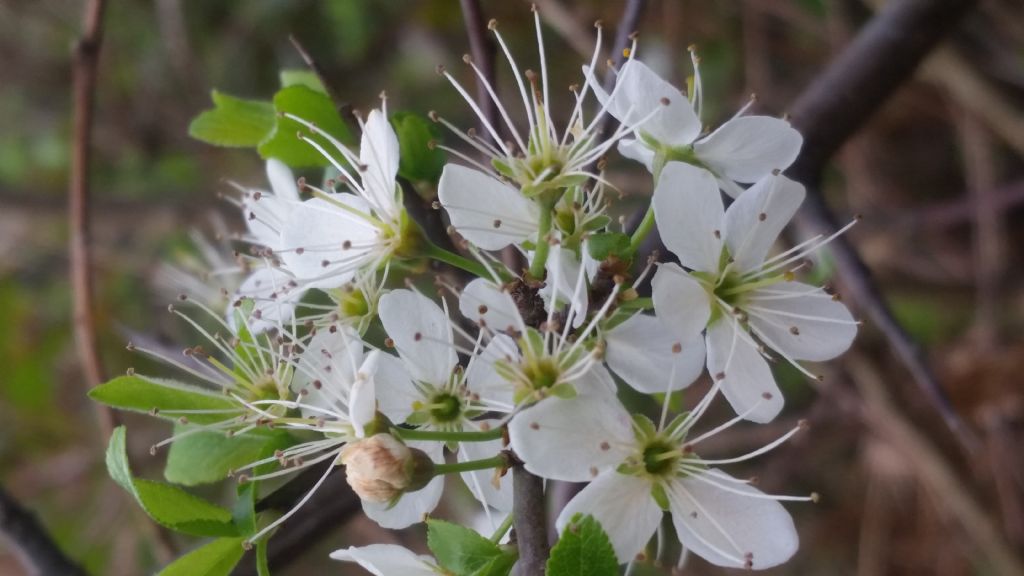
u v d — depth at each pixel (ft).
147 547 0.88
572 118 0.39
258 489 0.41
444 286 0.39
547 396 0.36
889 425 0.74
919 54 0.50
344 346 0.39
